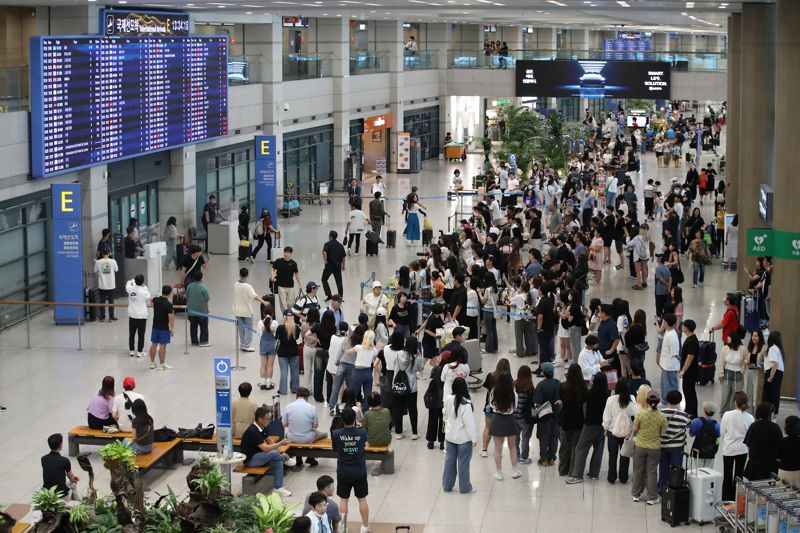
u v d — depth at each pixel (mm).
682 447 15188
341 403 18484
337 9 34406
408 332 21328
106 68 28219
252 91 40281
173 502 12195
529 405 16562
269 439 15672
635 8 31875
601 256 29938
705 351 20578
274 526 11859
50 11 28297
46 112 25656
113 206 31047
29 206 26359
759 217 26922
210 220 34719
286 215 41781
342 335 19031
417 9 35656
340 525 14461
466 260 28234
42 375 21547
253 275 31234
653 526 14523
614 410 15625
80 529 11938
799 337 19969
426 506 15266
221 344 23922
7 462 16906
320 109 47281
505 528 14500
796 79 19609
